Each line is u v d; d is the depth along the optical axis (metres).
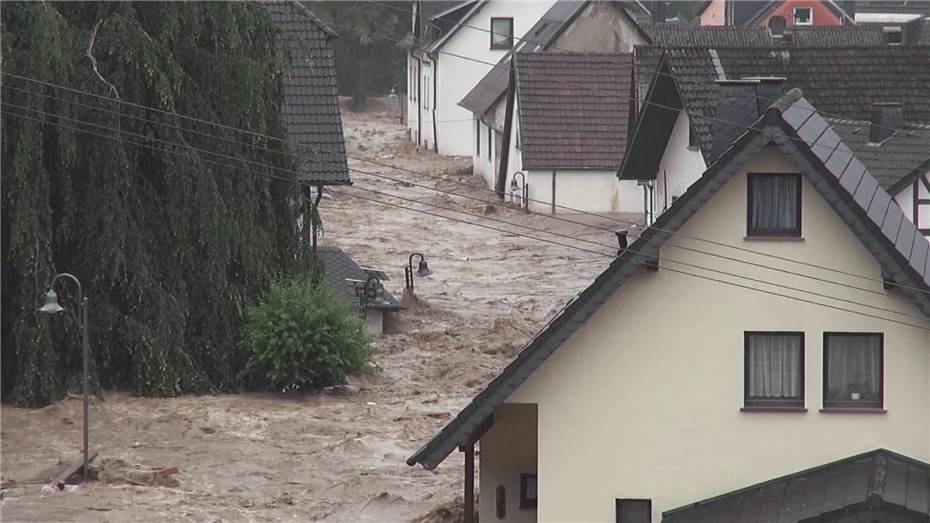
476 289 182.75
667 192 165.25
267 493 103.69
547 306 172.12
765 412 75.62
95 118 124.56
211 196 128.62
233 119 131.12
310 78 156.12
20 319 122.00
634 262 74.31
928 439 75.62
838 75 153.38
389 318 161.12
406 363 143.75
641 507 76.12
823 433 75.75
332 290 134.00
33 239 122.12
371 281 155.00
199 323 130.12
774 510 71.50
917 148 133.00
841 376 76.12
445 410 126.88
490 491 81.44
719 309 75.50
